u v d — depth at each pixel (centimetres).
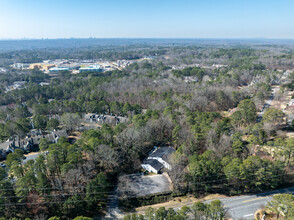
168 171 7675
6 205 5625
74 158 6669
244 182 6775
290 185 7119
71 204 5900
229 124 9288
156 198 6656
